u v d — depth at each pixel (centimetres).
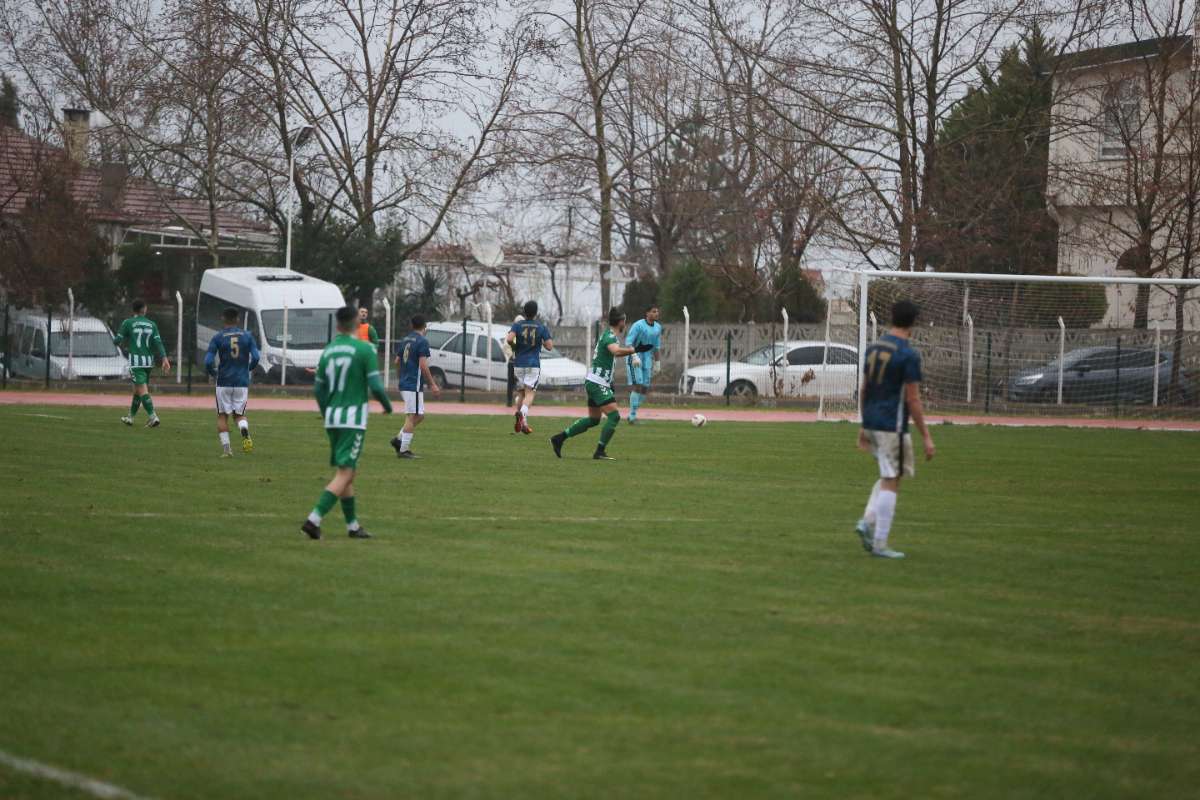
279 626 3069
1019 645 3066
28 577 3534
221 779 2091
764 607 3384
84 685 2573
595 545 4278
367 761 2186
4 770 2105
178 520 4584
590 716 2445
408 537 4359
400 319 18512
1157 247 14662
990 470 7119
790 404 12912
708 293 16375
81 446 7194
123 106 15962
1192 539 4722
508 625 3119
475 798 2033
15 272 15775
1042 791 2128
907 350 4181
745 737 2347
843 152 15475
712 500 5509
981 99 15888
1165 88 14138
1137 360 12500
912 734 2391
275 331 13600
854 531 4722
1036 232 15388
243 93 15812
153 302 17988
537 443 8156
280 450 7275
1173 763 2277
